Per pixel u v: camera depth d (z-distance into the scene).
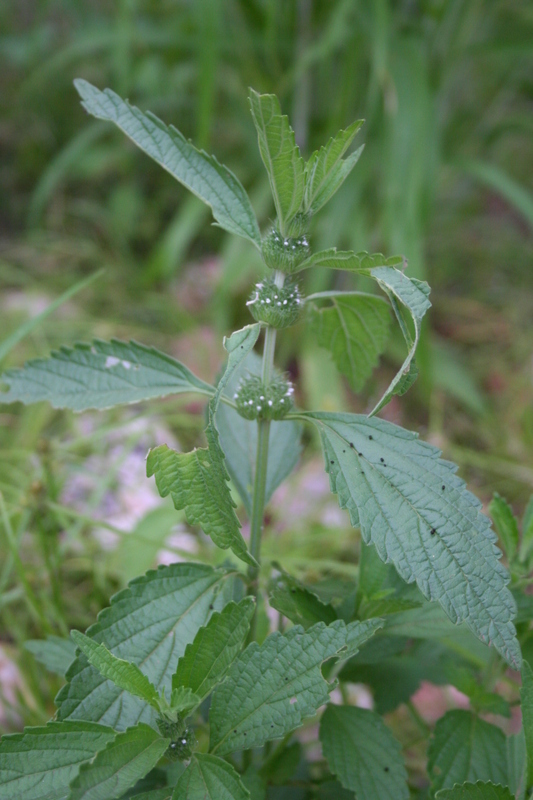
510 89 1.42
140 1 1.43
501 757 0.55
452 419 1.08
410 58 1.09
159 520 0.70
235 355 0.51
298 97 1.22
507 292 1.34
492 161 1.65
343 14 1.04
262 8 1.20
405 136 1.04
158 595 0.53
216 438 0.49
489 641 0.50
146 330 1.15
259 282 0.54
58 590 0.66
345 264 0.52
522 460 0.99
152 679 0.52
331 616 0.55
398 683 0.59
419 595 0.56
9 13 1.65
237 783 0.49
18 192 1.50
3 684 0.68
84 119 1.54
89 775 0.48
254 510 0.55
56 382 0.56
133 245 1.41
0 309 1.13
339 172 0.53
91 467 0.84
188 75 1.34
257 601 0.55
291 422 0.59
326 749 0.54
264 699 0.51
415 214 1.03
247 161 1.39
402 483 0.52
